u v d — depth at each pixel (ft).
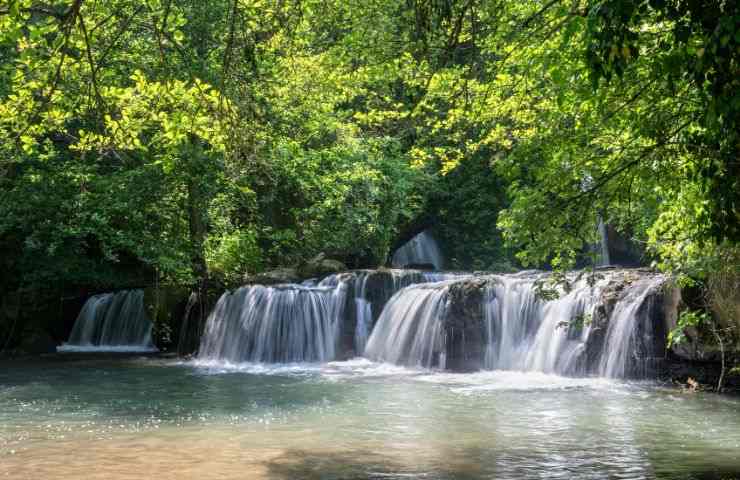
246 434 35.81
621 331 53.52
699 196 28.76
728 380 47.60
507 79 32.99
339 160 86.33
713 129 18.75
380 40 39.01
